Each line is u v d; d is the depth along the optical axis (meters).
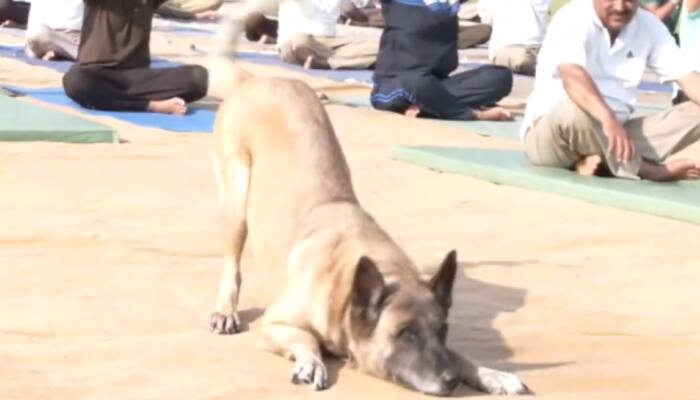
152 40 34.41
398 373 9.38
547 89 17.27
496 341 10.84
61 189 15.91
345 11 39.47
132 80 22.25
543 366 10.24
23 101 21.92
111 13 22.12
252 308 11.45
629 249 14.09
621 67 16.86
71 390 9.21
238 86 12.23
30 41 28.91
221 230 14.20
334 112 23.41
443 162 18.14
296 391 9.33
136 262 12.78
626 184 16.64
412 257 13.39
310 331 10.09
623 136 15.88
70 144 18.86
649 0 27.83
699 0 20.44
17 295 11.49
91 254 13.02
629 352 10.70
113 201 15.40
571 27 16.59
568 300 12.09
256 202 11.20
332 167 11.23
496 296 12.14
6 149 18.14
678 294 12.41
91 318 10.95
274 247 10.84
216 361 9.98
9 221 14.09
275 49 34.00
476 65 32.62
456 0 23.25
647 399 9.48
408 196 16.55
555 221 15.23
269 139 11.34
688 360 10.52
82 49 22.28
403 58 23.23
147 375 9.59
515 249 13.92
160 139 19.95
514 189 17.03
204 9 42.56
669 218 15.45
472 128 22.45
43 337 10.48
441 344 9.37
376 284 9.52
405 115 23.28
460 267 13.08
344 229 10.43
